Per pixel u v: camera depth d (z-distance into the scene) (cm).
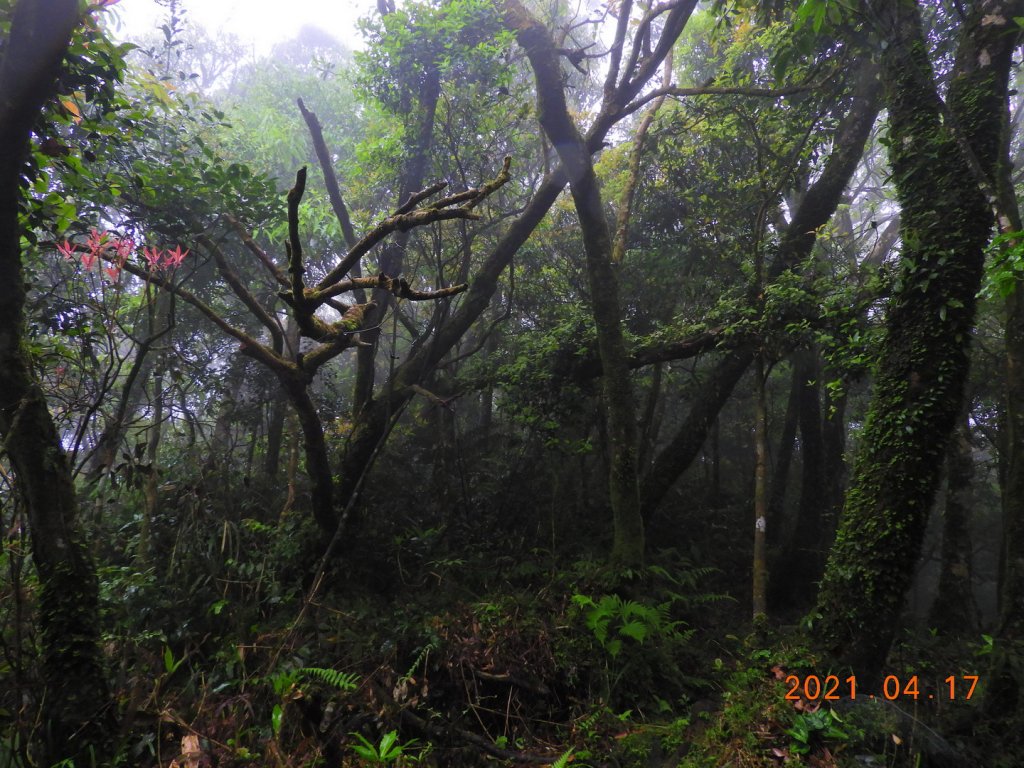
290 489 731
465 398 1161
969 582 840
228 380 889
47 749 322
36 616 350
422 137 768
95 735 333
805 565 939
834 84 697
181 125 768
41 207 393
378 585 669
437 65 714
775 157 755
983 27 419
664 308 950
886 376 418
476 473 861
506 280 1022
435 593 641
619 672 513
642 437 931
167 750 380
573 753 428
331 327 334
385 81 757
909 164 425
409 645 516
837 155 741
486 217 874
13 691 352
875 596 396
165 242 548
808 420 984
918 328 404
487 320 1072
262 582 582
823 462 984
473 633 529
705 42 1056
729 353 782
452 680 496
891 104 443
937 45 600
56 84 374
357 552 670
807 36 516
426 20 701
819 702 369
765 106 791
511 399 795
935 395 392
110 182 527
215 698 434
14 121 298
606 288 618
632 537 612
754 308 624
